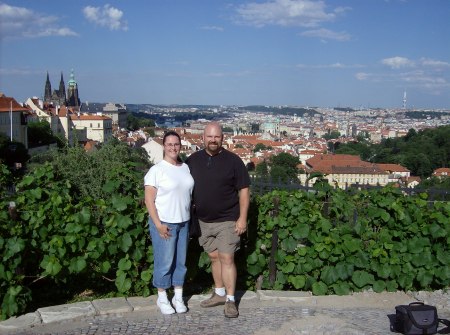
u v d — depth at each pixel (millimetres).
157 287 5539
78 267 5656
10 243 5281
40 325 5191
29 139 77875
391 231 6324
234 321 5363
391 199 6371
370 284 6297
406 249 6230
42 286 6258
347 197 6586
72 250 5613
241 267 6457
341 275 6156
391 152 107750
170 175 5336
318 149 139250
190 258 6289
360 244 6207
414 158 88688
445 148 92438
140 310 5625
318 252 6176
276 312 5637
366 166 74938
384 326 5262
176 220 5367
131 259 5980
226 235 5504
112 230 5777
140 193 6137
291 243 6207
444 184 33500
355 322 5363
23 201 5727
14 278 5375
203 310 5660
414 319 4926
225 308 5480
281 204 6273
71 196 6570
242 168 5496
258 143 152625
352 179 67375
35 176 6426
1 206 5527
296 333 5066
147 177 5379
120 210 5770
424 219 6254
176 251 5523
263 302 5953
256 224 6309
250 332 5078
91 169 9562
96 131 112062
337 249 6098
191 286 6539
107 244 5789
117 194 6129
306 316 5516
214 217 5520
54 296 6180
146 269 6051
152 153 88625
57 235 5613
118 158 10141
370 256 6254
